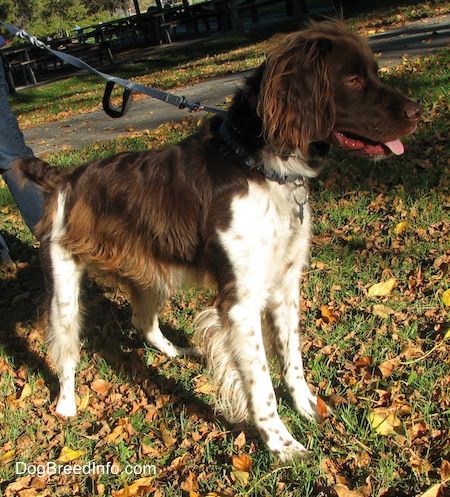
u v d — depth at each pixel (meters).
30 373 1.70
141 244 1.37
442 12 5.97
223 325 1.27
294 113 1.16
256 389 1.27
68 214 1.45
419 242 1.86
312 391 1.44
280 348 1.39
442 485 1.14
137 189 1.36
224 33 9.60
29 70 9.37
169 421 1.43
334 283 1.77
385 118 1.17
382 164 2.30
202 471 1.28
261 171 1.23
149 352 1.66
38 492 1.32
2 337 1.88
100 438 1.43
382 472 1.18
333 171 2.32
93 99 5.93
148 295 1.60
